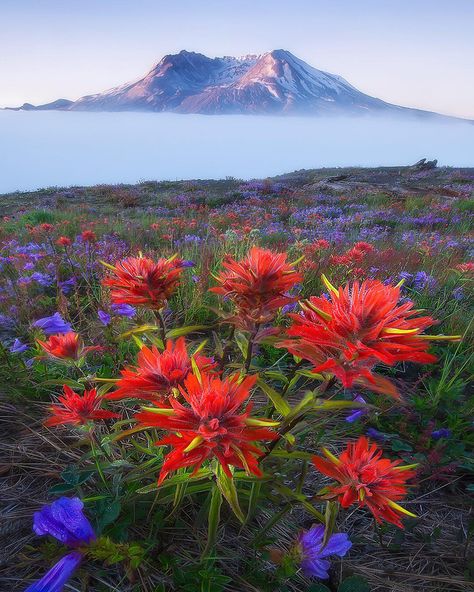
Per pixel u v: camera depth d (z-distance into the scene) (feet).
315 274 13.32
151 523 5.29
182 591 4.71
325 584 5.27
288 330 3.82
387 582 5.29
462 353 11.18
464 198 60.90
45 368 8.20
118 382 4.14
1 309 12.26
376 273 15.88
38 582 4.10
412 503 6.59
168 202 71.51
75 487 5.50
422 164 114.42
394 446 7.33
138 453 6.34
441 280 15.88
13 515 5.72
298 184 92.07
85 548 4.34
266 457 4.84
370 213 46.85
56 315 8.93
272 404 5.70
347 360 3.88
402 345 3.57
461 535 5.90
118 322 9.96
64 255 16.66
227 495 4.02
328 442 7.41
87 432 5.23
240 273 4.70
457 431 7.98
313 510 4.51
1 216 60.34
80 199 80.74
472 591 5.22
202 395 3.48
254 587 4.95
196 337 11.00
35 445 7.00
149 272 4.94
